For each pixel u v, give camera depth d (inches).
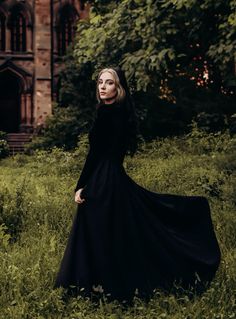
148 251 158.6
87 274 154.3
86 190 157.8
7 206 277.4
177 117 898.1
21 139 1191.6
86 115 964.6
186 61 792.9
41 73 1283.2
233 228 236.4
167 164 516.7
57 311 149.3
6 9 1273.4
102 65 725.3
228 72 685.9
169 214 164.7
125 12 668.1
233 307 150.3
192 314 145.1
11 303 153.5
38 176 526.3
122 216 157.2
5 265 188.5
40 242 221.9
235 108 852.0
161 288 155.9
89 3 1238.9
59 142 962.7
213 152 600.7
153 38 644.1
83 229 157.9
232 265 184.5
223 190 341.7
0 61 1272.1
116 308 150.1
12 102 1347.2
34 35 1285.7
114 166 160.7
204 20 656.4
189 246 162.2
